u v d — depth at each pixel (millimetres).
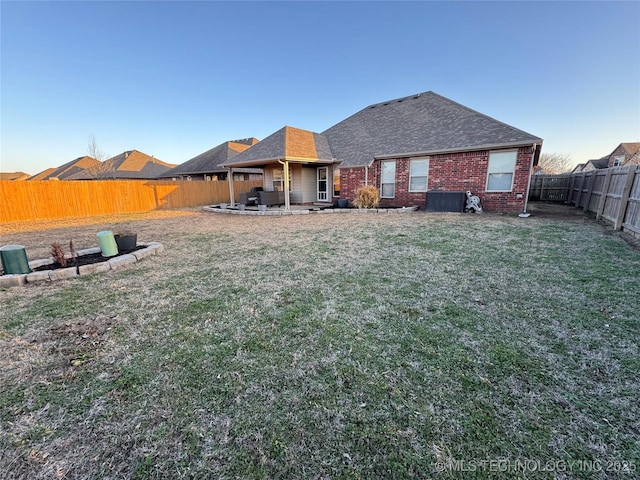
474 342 2359
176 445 1482
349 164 12742
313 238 6555
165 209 15219
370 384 1909
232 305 3146
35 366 2166
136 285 3838
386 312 2902
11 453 1445
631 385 1855
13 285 3875
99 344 2449
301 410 1701
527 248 5254
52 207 11828
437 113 12750
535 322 2662
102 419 1655
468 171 10672
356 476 1312
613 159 32594
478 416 1631
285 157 11312
